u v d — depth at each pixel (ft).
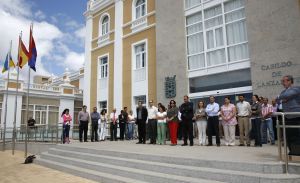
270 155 21.50
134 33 60.18
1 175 29.09
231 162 18.35
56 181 24.63
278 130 18.13
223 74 44.52
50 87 88.53
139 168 22.89
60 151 35.60
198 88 47.50
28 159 37.58
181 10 50.24
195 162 20.30
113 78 64.95
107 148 31.01
